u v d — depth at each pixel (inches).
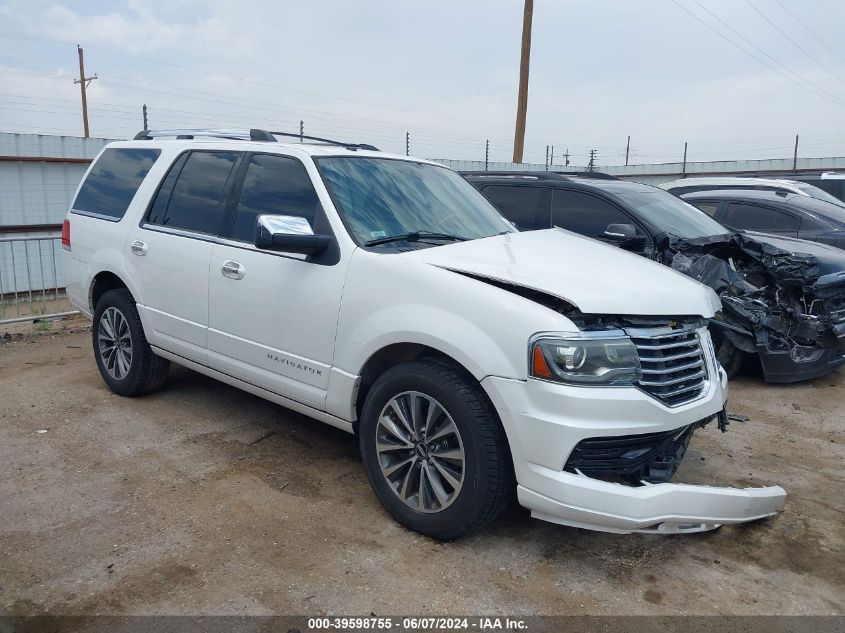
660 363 128.4
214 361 177.2
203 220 183.0
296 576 124.0
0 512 144.2
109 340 215.3
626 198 263.0
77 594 117.4
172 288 186.9
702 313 139.3
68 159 465.7
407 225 160.1
